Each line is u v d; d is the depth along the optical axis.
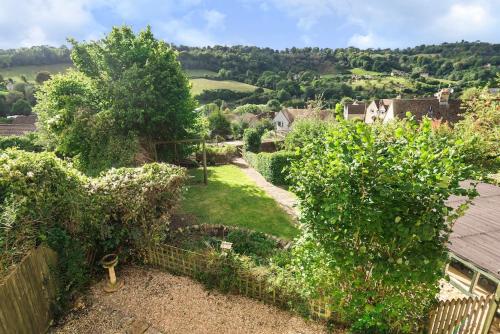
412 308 4.97
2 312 4.38
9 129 29.84
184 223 10.21
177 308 6.23
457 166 3.76
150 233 7.55
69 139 13.29
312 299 5.86
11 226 4.98
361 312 5.28
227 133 38.06
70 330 5.59
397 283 4.46
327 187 4.39
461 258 5.59
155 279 7.14
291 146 18.47
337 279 5.11
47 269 5.63
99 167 12.75
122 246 7.54
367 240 4.61
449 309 5.18
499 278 4.98
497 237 6.18
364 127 4.08
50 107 15.59
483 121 16.44
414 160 3.86
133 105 13.93
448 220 3.92
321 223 4.56
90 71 14.41
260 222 10.88
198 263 7.03
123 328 5.70
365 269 4.85
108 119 13.55
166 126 15.79
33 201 5.59
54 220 6.02
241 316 6.05
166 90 14.86
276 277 6.48
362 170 4.02
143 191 7.28
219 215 11.44
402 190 3.86
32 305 5.11
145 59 14.80
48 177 5.96
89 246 6.87
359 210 4.12
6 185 5.45
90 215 6.66
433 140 4.29
